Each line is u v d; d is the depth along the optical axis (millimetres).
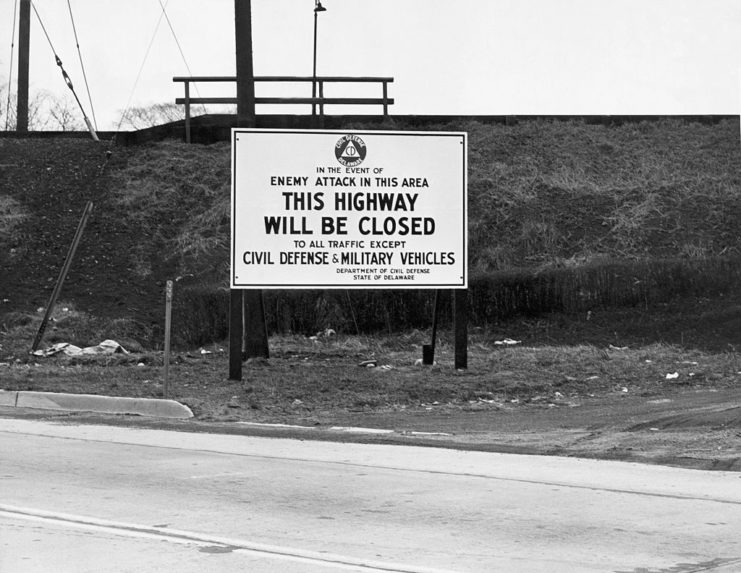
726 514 9000
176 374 20438
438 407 18062
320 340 25828
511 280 27047
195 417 16594
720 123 39406
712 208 33094
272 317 26500
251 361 22000
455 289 21578
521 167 35500
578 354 23375
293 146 20547
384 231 20828
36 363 22531
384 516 8898
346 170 20719
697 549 7676
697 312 26578
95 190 34562
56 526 8391
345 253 20688
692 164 36000
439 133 21031
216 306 26312
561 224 32250
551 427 15305
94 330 26625
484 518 8820
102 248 31453
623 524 8578
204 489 10172
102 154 36656
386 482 10664
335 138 20672
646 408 17047
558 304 27094
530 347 24969
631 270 27594
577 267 27969
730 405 16734
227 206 33156
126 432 14891
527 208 32938
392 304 26609
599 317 26766
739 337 25156
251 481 10672
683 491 10141
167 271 30391
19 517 8750
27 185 34781
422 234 20984
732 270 28000
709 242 31125
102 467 11539
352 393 18969
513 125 38750
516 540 7965
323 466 11758
